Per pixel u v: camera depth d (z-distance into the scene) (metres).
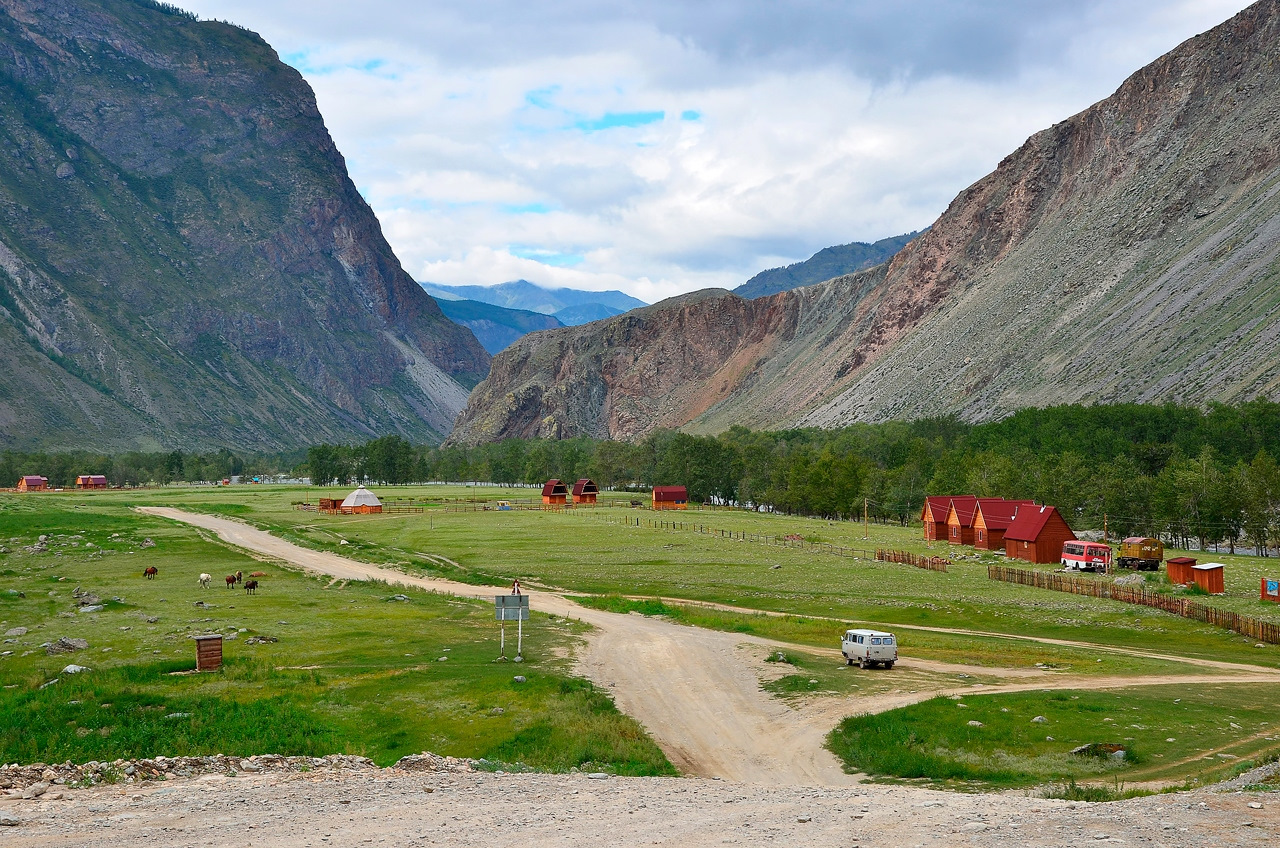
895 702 43.50
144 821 19.83
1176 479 125.19
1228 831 18.23
